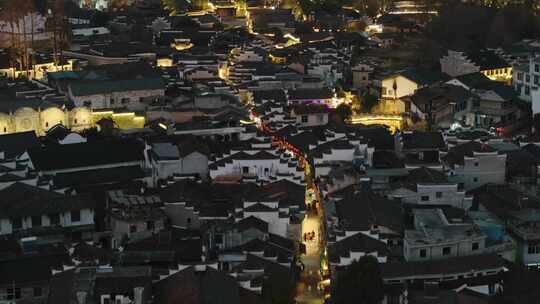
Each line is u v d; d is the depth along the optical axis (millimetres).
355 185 160000
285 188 159625
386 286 125188
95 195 160500
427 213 146250
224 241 141875
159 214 149250
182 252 132875
